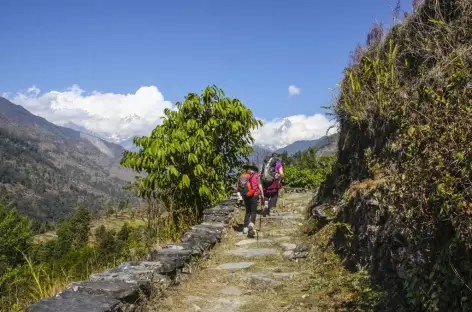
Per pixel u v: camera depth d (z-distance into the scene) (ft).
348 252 18.43
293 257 22.02
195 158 32.53
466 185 10.28
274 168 34.50
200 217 35.24
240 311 15.61
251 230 27.48
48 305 11.61
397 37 19.58
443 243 10.94
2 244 76.59
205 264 21.61
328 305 15.15
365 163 19.54
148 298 15.12
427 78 14.47
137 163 32.94
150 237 26.32
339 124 25.36
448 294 10.21
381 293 13.76
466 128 10.73
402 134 14.24
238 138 38.93
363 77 21.18
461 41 14.76
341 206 21.30
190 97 37.24
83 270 21.21
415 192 11.76
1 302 17.19
